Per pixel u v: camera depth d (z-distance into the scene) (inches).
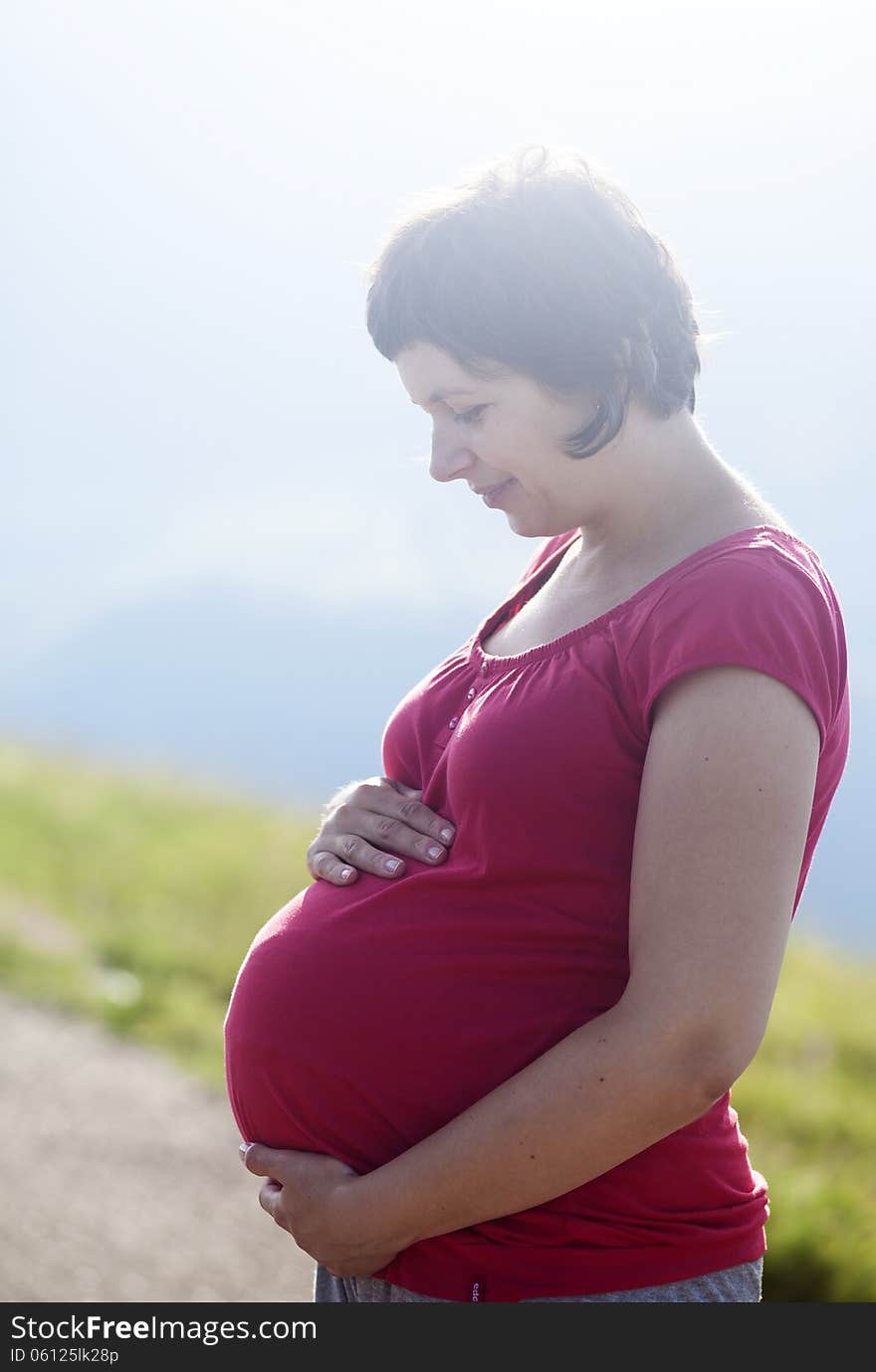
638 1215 63.1
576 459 63.4
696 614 59.4
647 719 60.9
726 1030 56.7
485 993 65.5
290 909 74.9
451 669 75.2
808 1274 152.8
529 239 60.9
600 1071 58.3
